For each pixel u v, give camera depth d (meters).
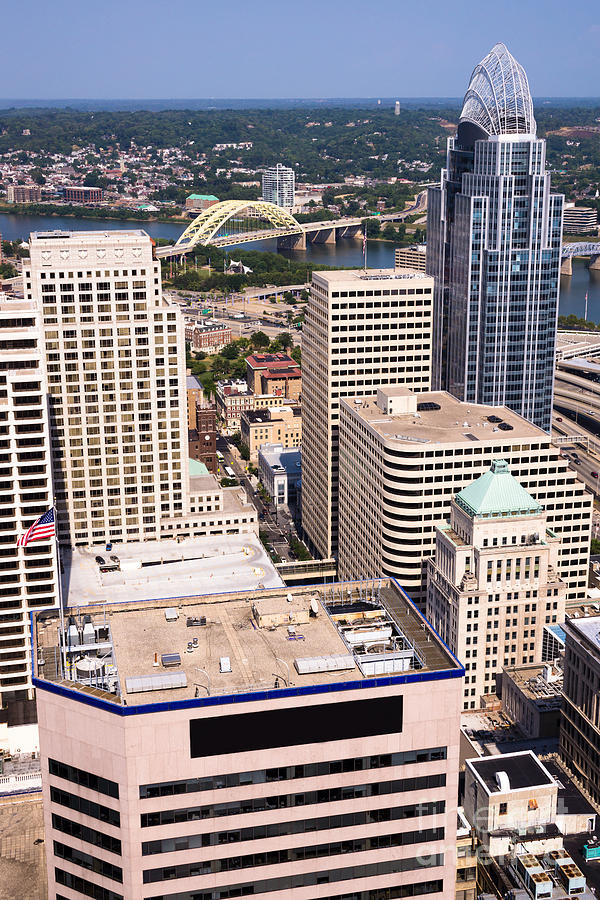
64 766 128.75
